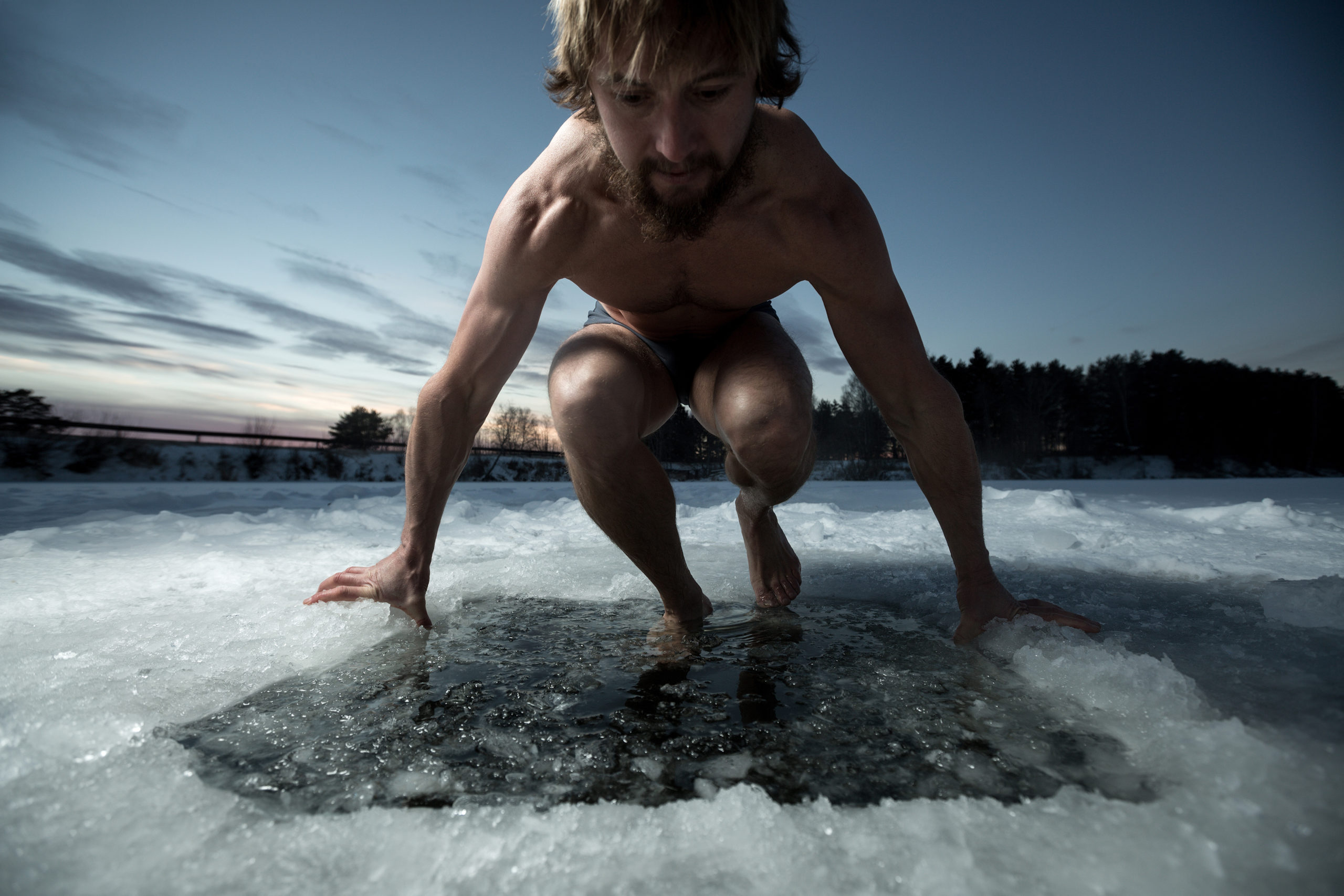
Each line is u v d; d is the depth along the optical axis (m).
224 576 2.59
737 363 1.73
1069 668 1.36
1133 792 0.91
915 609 2.13
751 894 0.68
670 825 0.81
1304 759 0.92
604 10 1.09
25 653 1.56
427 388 1.79
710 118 1.20
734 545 3.75
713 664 1.54
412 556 1.91
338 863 0.75
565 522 5.11
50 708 1.20
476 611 2.14
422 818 0.84
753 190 1.49
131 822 0.83
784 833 0.79
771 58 1.39
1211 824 0.78
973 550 1.77
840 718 1.20
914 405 1.70
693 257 1.57
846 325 1.67
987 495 6.01
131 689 1.31
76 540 3.62
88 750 1.07
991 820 0.81
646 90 1.15
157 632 1.74
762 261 1.57
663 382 1.96
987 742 1.09
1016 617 1.68
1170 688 1.22
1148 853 0.73
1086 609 1.97
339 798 0.92
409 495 1.89
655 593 2.39
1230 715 1.12
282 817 0.86
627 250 1.56
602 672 1.48
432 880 0.71
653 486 1.69
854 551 3.41
